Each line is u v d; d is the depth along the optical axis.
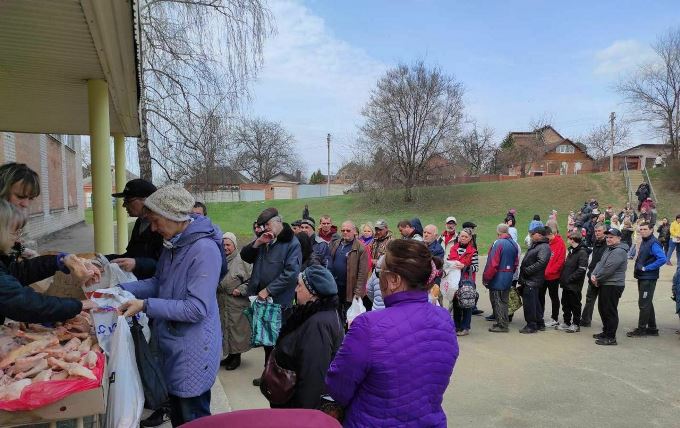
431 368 1.91
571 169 65.19
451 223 8.88
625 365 5.87
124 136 10.24
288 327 2.60
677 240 14.66
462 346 6.73
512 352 6.43
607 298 6.80
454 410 4.50
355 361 1.87
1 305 2.01
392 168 35.38
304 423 1.13
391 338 1.87
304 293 2.58
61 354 2.13
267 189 56.69
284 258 4.62
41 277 2.50
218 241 2.61
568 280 7.45
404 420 1.86
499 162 57.72
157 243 3.43
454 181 37.75
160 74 11.01
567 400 4.76
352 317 5.37
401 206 35.59
